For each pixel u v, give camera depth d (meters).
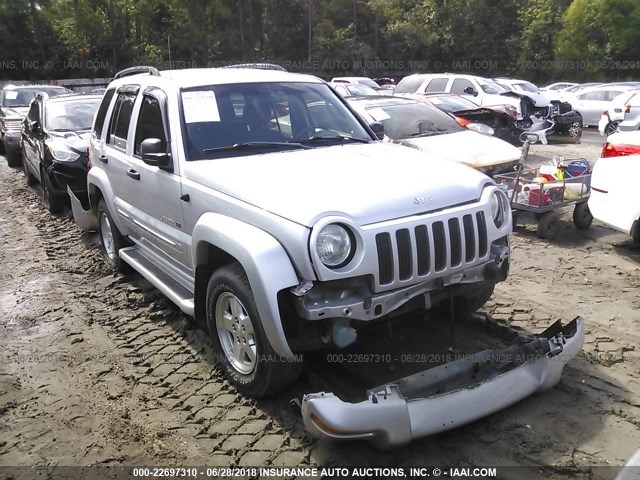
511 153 8.16
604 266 6.35
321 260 3.23
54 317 5.40
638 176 6.19
